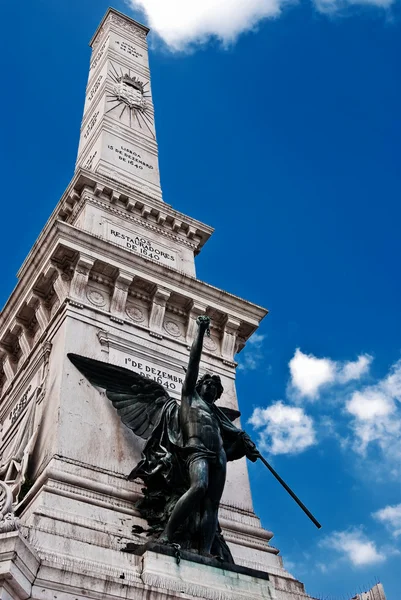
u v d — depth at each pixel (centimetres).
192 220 2539
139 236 2372
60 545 1359
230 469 1934
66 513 1477
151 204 2470
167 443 1653
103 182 2402
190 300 2164
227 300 2250
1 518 1293
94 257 2023
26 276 2114
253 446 1653
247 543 1738
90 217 2298
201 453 1540
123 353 1938
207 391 1683
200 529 1500
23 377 2073
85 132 3072
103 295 2033
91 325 1934
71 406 1719
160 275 2139
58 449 1617
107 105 2981
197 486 1476
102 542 1447
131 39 3597
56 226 2000
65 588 1211
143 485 1666
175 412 1683
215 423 1628
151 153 2888
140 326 2038
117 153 2766
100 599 1234
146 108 3112
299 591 1652
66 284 1995
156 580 1334
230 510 1816
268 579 1503
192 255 2478
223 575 1434
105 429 1728
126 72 3294
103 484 1590
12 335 2194
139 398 1778
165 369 1984
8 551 1155
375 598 1916
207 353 2155
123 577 1316
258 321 2292
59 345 1877
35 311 2105
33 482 1628
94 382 1792
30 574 1183
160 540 1433
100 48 3591
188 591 1345
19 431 1853
